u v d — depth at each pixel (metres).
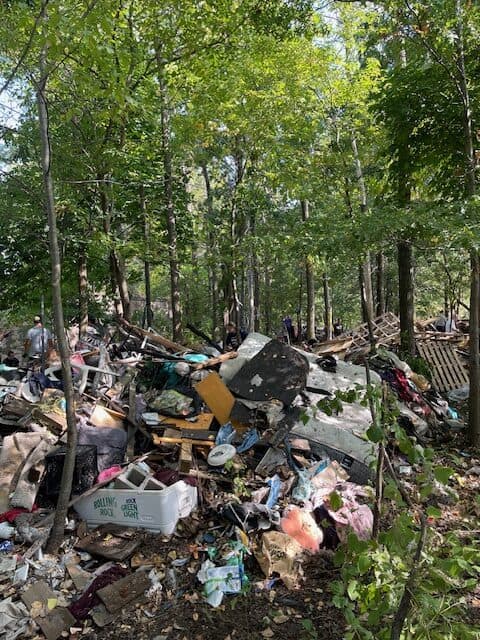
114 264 12.57
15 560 4.03
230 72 10.12
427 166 7.04
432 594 2.02
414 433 6.41
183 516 4.53
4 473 4.81
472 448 6.37
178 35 7.90
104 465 4.93
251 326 14.77
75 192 9.18
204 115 10.46
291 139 11.83
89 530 4.45
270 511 4.39
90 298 14.55
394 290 21.98
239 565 3.89
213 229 12.80
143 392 6.66
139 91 8.34
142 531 4.37
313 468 5.08
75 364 6.46
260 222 13.97
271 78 10.90
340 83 10.99
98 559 4.11
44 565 3.99
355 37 11.69
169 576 3.89
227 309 14.70
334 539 4.27
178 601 3.67
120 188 9.84
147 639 3.34
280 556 3.96
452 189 6.62
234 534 4.24
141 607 3.62
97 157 7.20
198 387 6.02
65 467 4.16
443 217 4.98
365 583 2.87
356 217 5.36
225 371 6.46
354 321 24.02
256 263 13.08
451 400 9.06
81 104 5.50
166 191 11.33
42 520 4.45
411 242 5.43
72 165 7.14
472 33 5.64
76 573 3.92
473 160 5.82
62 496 4.15
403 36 5.95
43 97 3.80
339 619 3.43
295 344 13.45
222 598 3.67
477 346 6.39
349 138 11.66
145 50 7.73
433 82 6.24
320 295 23.58
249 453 5.35
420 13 5.67
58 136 7.13
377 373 7.14
